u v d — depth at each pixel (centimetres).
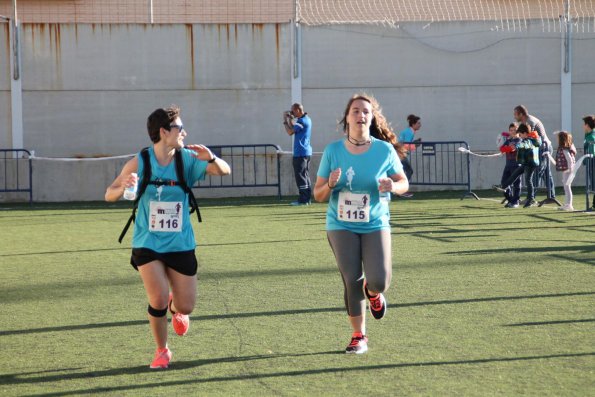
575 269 1011
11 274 1069
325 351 666
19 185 2253
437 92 2352
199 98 2322
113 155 2305
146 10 2441
